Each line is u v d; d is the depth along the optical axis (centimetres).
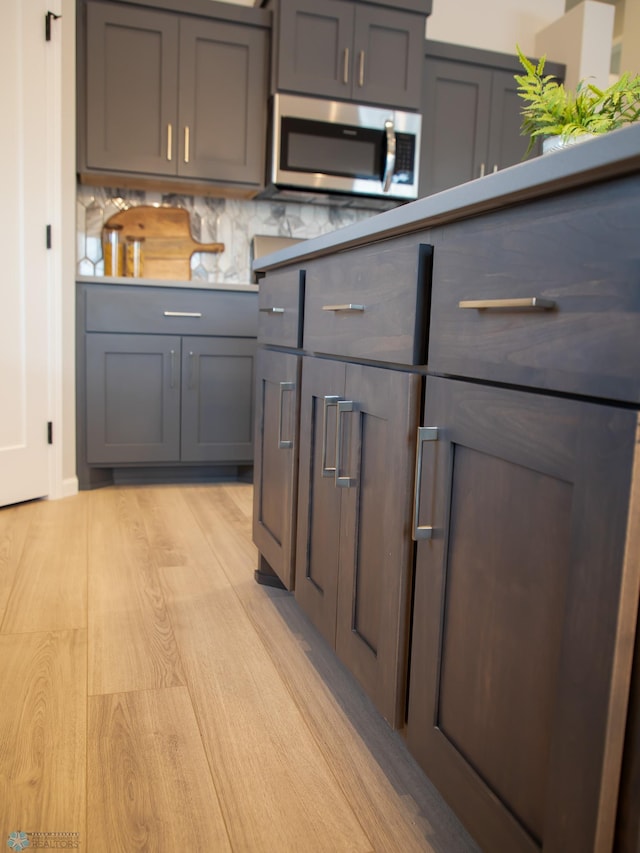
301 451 157
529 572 79
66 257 288
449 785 95
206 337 315
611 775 67
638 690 65
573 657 70
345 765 121
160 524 261
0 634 165
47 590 193
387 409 111
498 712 84
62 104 279
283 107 322
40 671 148
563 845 72
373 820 108
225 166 327
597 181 69
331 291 139
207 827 104
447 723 96
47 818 105
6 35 254
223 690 144
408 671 107
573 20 366
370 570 120
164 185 334
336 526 135
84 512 274
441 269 98
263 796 112
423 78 351
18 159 264
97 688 142
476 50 357
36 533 245
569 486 72
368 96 334
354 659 125
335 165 333
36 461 287
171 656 158
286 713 137
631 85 117
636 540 64
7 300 268
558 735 73
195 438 319
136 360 308
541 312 76
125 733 127
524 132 133
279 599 193
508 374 82
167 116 317
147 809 108
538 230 77
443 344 97
